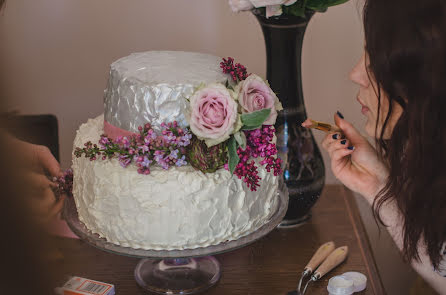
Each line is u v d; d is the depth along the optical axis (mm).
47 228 269
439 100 858
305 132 1184
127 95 889
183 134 851
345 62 1632
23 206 251
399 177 969
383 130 963
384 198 1033
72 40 1645
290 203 1206
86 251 1138
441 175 912
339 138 1084
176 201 859
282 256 1140
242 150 879
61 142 1737
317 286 1042
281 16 1063
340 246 1178
